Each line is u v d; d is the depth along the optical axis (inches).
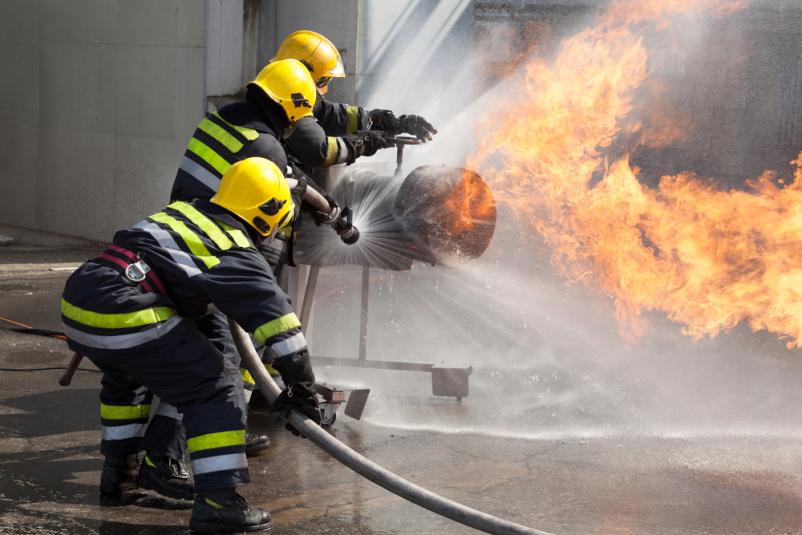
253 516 139.4
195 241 136.9
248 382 188.1
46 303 297.1
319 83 193.9
